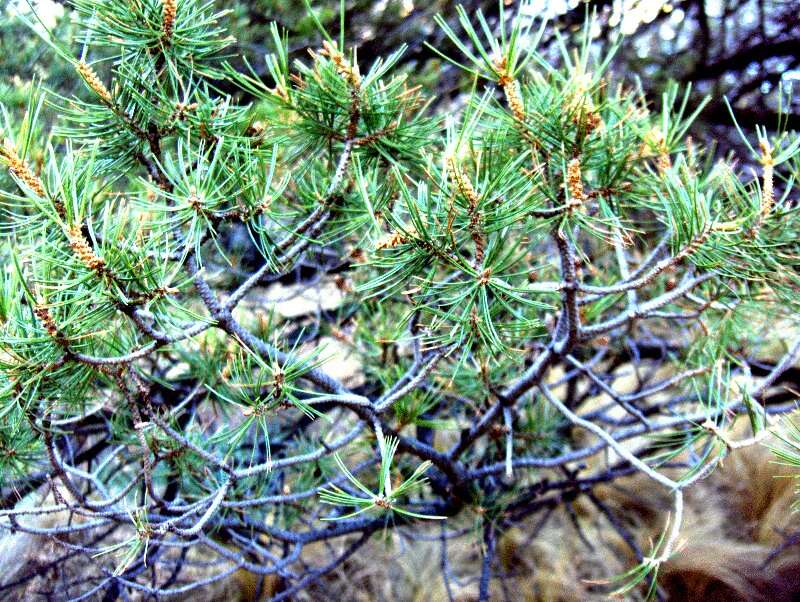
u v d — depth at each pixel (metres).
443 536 0.94
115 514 0.55
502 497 0.83
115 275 0.44
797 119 1.04
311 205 0.59
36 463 0.61
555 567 1.06
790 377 0.86
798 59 1.05
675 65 1.07
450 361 0.69
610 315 0.88
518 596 1.04
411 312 0.52
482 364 0.60
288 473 0.86
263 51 0.90
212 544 0.63
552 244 0.75
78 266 0.44
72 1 0.51
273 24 0.52
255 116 0.56
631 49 1.08
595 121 0.51
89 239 0.48
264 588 1.00
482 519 0.80
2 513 0.53
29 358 0.47
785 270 0.52
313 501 0.80
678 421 0.62
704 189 0.62
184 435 0.65
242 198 0.53
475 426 0.69
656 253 0.56
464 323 0.50
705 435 0.55
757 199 0.51
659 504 1.13
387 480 0.48
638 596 1.01
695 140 1.06
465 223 0.48
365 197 0.48
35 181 0.43
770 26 1.04
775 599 0.94
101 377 0.60
